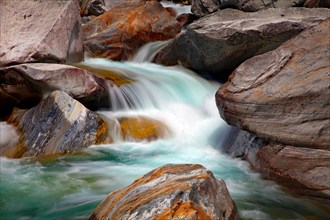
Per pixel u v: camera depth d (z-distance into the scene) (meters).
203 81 11.98
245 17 11.77
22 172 7.20
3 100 9.45
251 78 7.28
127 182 6.71
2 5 10.88
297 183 6.14
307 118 6.12
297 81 6.48
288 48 7.38
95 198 6.06
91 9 21.92
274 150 6.64
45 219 5.44
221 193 4.38
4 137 8.37
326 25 7.27
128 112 9.68
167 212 3.58
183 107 10.32
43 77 8.58
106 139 8.56
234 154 7.87
